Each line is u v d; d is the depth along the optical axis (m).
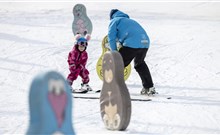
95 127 9.96
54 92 5.39
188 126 10.16
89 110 12.09
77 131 9.40
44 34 28.64
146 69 14.58
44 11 43.16
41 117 5.29
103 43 16.44
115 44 14.13
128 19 14.32
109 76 9.59
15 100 13.77
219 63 20.56
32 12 42.25
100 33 29.16
